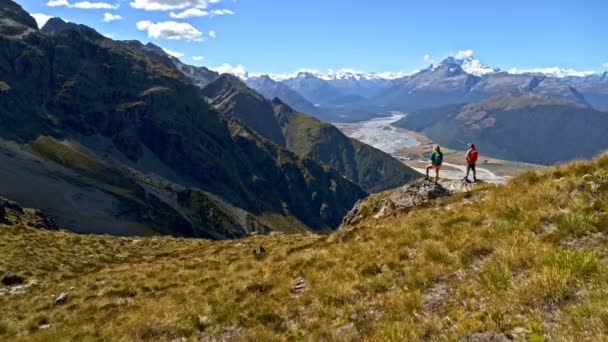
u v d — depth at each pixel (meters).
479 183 25.91
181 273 27.25
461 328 9.86
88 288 27.84
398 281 14.64
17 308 26.73
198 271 26.78
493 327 9.48
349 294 15.12
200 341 15.54
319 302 15.32
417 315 11.95
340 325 13.23
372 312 13.27
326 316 14.26
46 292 29.55
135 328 17.59
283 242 33.59
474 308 10.90
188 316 17.55
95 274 33.84
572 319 8.64
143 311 20.00
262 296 17.80
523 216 15.50
